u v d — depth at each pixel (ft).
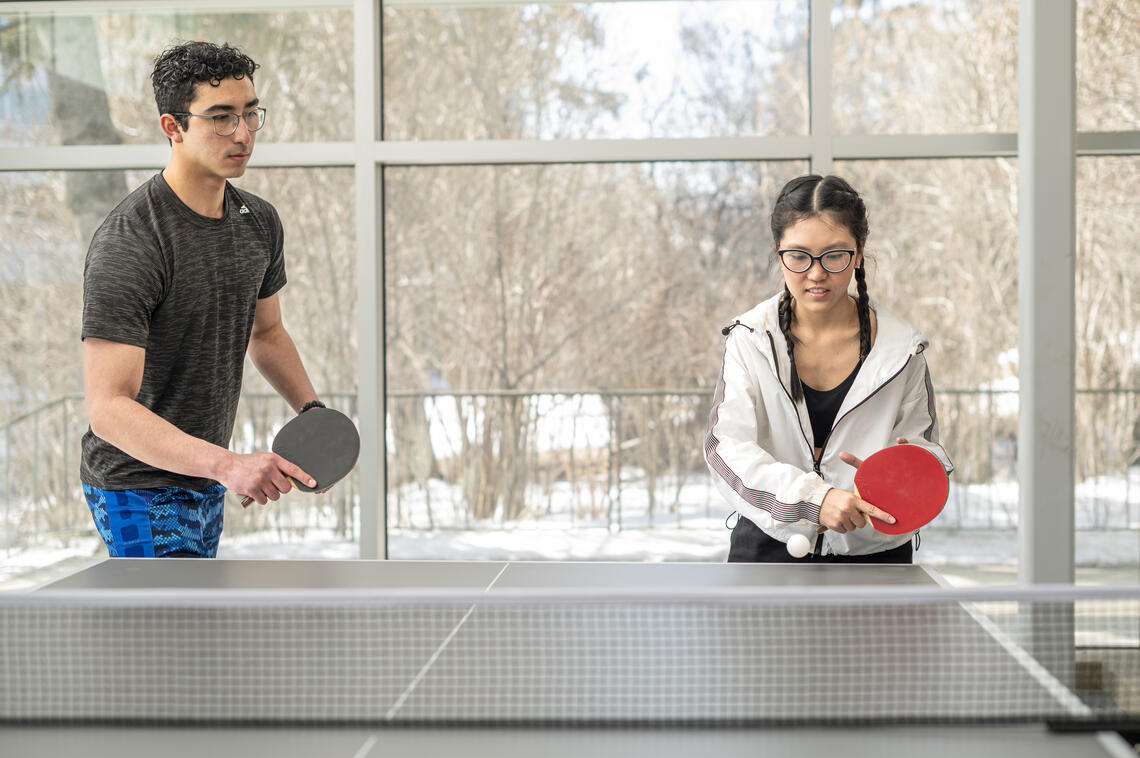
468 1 14.30
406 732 4.61
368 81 14.19
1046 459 11.39
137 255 8.43
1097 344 14.39
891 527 7.18
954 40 13.80
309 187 14.65
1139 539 14.53
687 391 14.83
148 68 14.57
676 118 14.23
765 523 7.88
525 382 14.94
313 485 8.02
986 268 14.17
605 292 14.71
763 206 14.38
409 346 14.90
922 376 8.14
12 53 14.67
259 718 4.71
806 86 14.07
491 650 5.63
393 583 7.24
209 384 9.23
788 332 8.03
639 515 15.08
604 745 4.43
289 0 14.34
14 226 14.94
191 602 5.46
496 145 14.30
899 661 5.37
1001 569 14.64
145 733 4.65
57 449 15.15
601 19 14.23
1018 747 4.38
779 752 4.34
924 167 14.10
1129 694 7.05
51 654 5.65
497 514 15.17
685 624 6.06
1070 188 11.21
